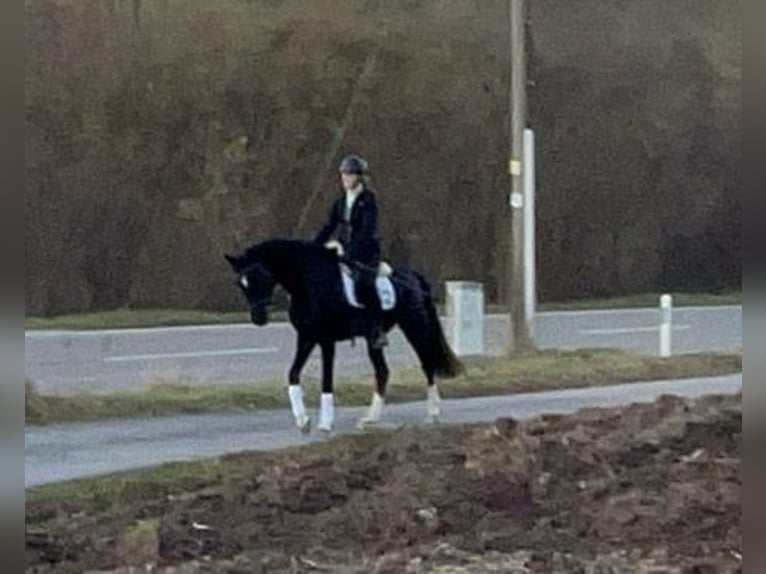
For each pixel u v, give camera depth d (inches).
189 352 1141.1
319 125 1605.6
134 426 751.1
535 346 1163.9
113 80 1504.7
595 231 1823.3
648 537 485.4
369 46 1659.7
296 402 726.5
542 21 1836.9
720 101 1923.0
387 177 1637.6
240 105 1569.9
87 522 513.7
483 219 1675.7
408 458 607.2
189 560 468.8
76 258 1437.0
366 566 455.8
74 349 1142.3
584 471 569.3
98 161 1472.7
